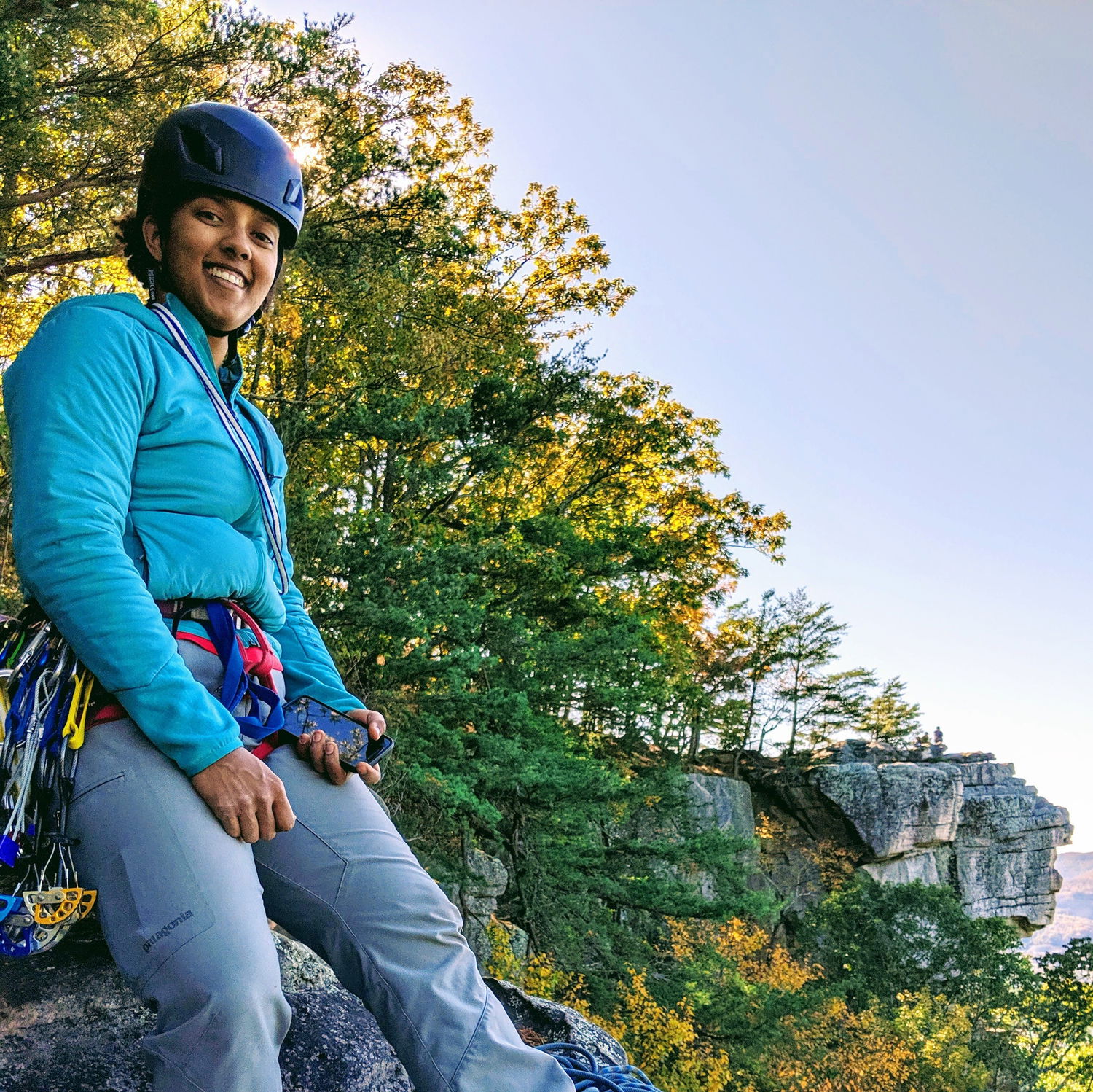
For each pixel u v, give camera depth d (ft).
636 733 75.87
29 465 4.42
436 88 70.85
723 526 95.09
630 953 68.80
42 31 40.37
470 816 56.85
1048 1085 127.34
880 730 192.54
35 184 44.39
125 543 4.77
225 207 5.19
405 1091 6.02
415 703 52.60
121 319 4.85
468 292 74.74
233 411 5.33
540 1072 4.95
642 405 88.84
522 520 70.08
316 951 5.20
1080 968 129.80
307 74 43.50
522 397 66.13
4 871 5.30
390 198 47.55
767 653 171.94
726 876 71.77
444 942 5.07
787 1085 74.23
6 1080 5.17
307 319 55.21
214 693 4.95
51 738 4.47
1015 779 184.65
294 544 49.93
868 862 159.12
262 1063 4.30
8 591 35.55
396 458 57.31
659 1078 61.52
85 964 5.86
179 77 42.04
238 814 4.44
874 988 120.16
